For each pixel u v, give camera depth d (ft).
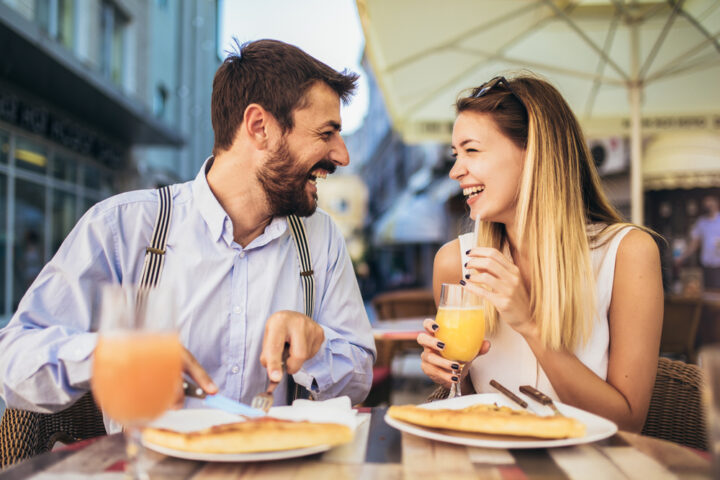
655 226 26.66
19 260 29.48
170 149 51.21
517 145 5.62
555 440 3.15
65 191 34.24
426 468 2.89
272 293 5.23
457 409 3.73
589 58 15.17
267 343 4.05
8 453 4.78
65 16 33.06
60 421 5.25
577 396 4.74
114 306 2.54
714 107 16.35
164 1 48.44
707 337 17.10
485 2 11.75
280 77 4.89
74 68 26.78
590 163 6.00
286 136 4.97
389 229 54.75
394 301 17.38
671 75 14.84
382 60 13.25
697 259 25.61
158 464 2.97
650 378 5.02
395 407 3.53
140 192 5.30
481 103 5.65
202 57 57.57
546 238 5.37
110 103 32.07
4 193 28.12
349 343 5.43
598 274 5.45
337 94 5.11
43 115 30.89
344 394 5.19
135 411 2.50
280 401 5.24
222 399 3.67
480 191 5.77
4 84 27.71
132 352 2.49
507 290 4.58
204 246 5.10
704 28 13.67
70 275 4.81
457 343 4.79
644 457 3.03
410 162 68.85
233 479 2.75
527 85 5.74
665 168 25.71
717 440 2.16
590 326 5.32
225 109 5.08
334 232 6.02
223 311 5.10
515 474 2.79
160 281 4.98
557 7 13.34
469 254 4.72
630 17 14.23
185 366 3.67
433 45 13.10
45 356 4.07
